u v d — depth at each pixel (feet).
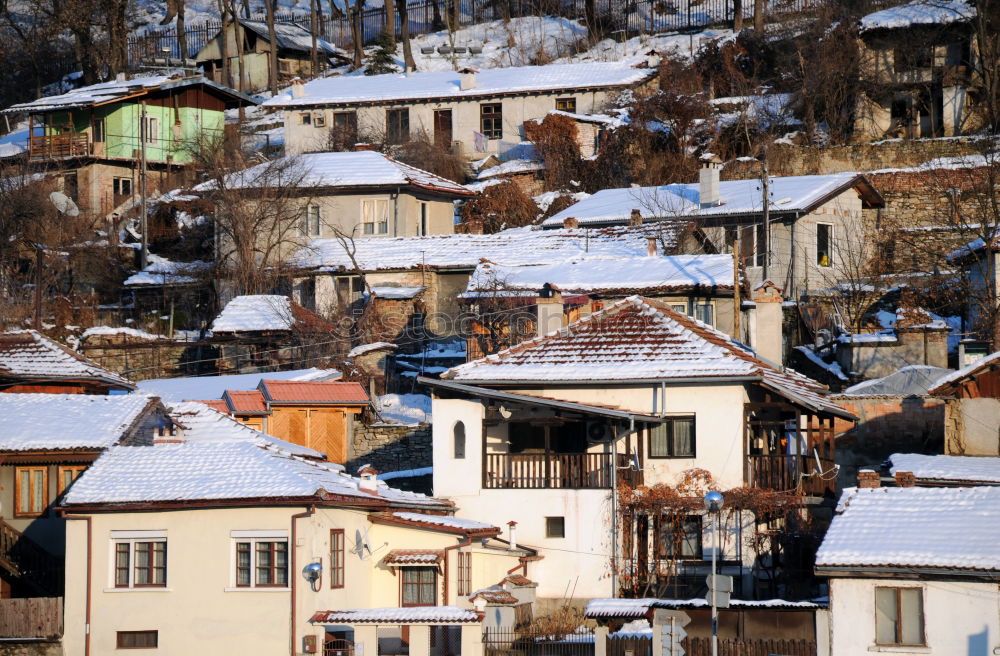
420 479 607.37
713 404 511.81
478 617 430.20
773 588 492.54
